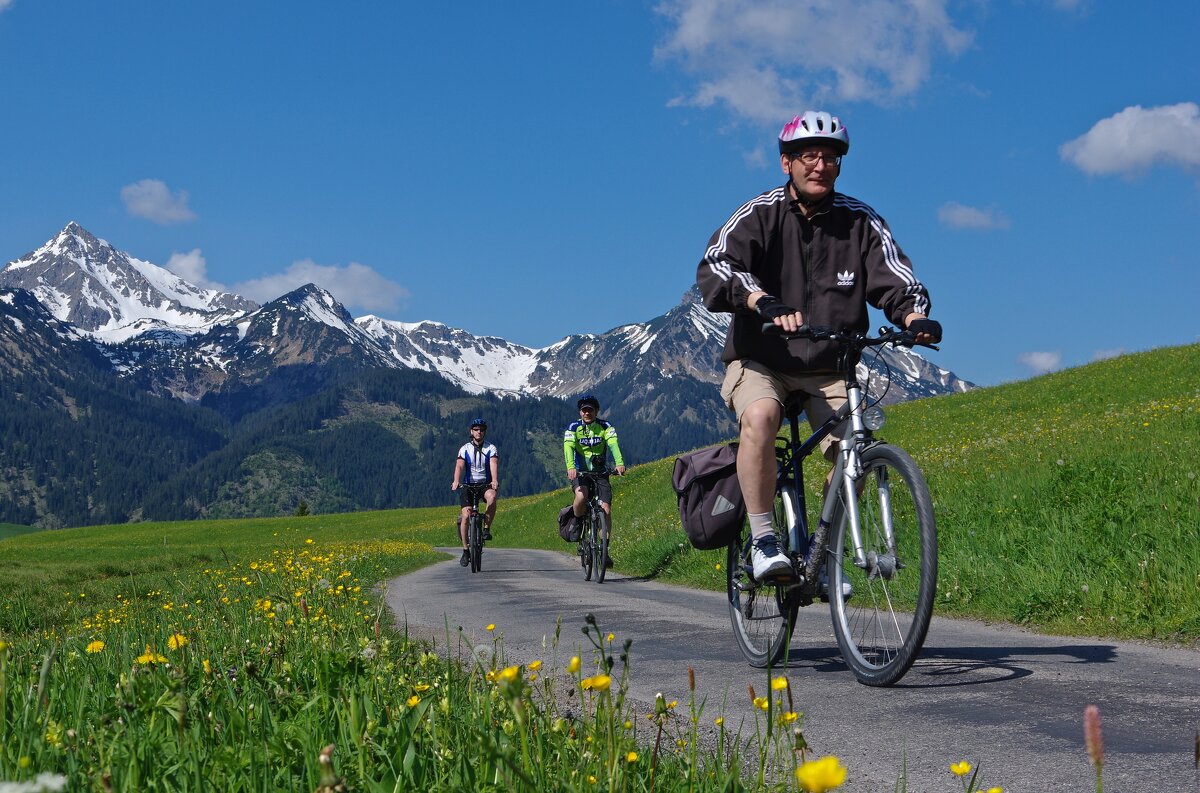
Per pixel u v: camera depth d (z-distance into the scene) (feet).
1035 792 7.93
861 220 14.40
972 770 8.66
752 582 15.70
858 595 13.64
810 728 10.73
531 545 129.90
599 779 6.92
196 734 8.11
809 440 14.98
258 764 7.25
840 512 14.02
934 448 76.02
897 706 11.57
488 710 8.41
